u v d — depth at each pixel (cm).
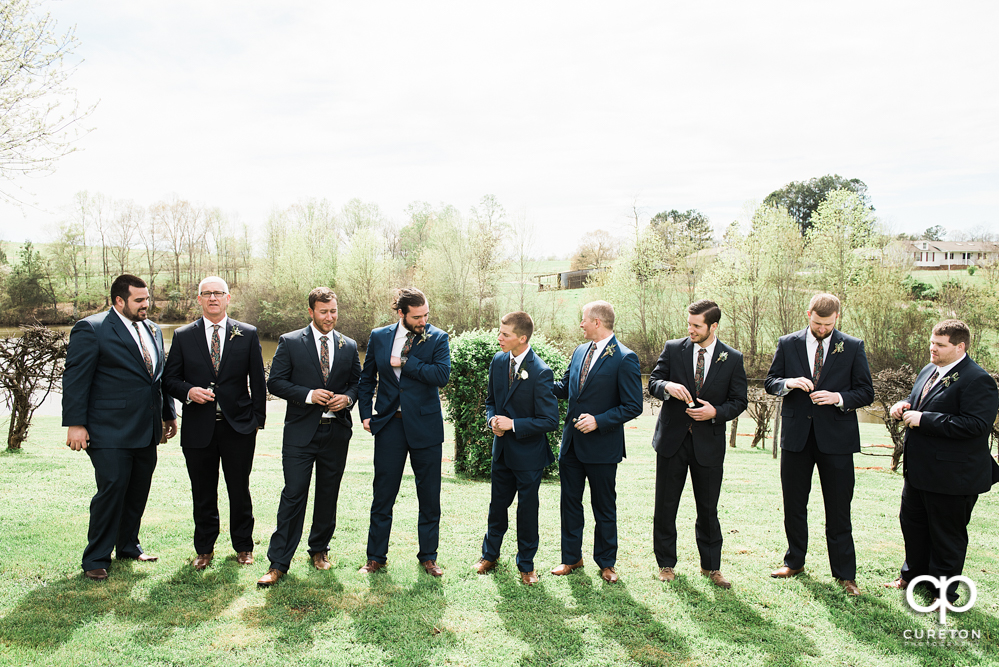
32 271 4341
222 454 423
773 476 834
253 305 4744
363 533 502
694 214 4938
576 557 432
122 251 5144
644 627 346
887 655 321
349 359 438
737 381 420
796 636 339
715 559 420
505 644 324
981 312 2789
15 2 668
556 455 803
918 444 399
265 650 310
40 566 398
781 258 3192
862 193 5362
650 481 779
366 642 323
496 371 443
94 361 393
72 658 293
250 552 435
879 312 2942
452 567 433
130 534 421
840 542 410
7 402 851
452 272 3869
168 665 293
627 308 3619
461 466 833
